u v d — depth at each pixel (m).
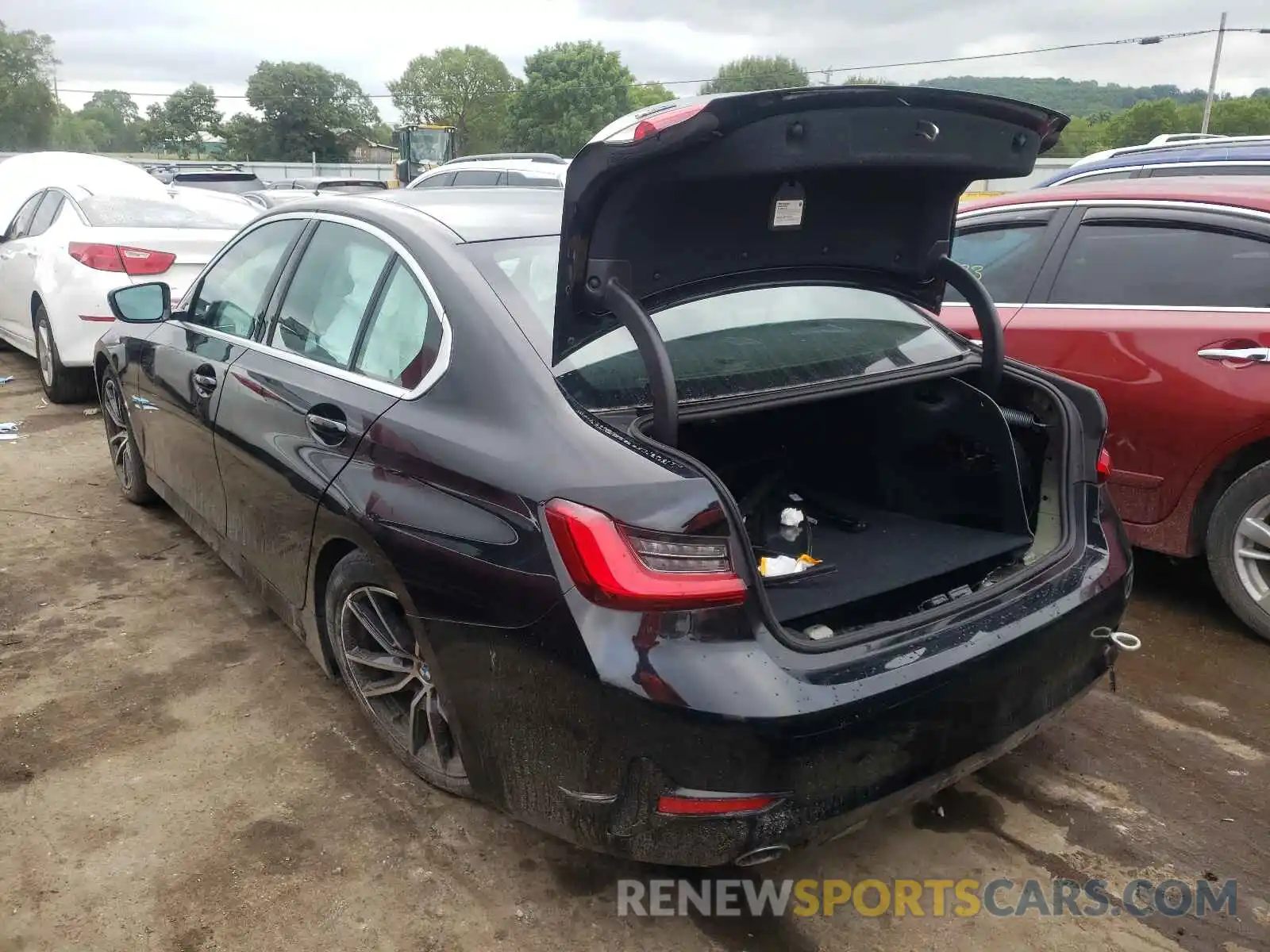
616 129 2.03
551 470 2.12
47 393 7.07
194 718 3.16
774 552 2.77
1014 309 4.23
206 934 2.30
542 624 2.07
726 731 1.90
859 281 2.86
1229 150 7.72
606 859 2.56
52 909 2.36
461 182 13.83
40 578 4.14
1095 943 2.32
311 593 2.99
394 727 2.87
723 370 2.50
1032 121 2.39
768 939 2.33
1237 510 3.63
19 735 3.04
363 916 2.36
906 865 2.58
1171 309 3.79
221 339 3.54
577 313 2.25
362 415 2.62
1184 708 3.32
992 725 2.26
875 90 2.07
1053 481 2.75
